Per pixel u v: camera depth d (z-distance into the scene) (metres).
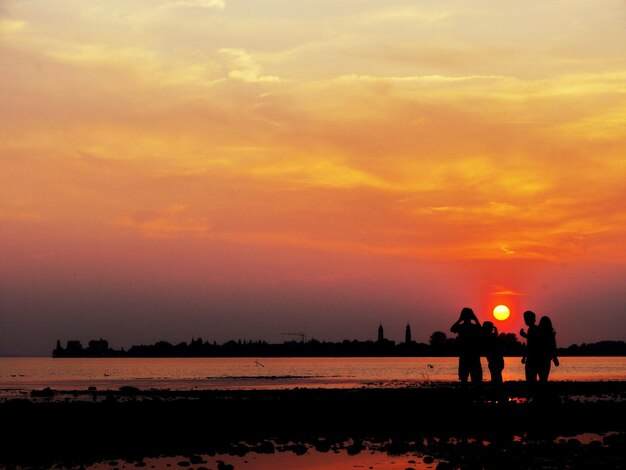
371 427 24.42
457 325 31.78
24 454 18.73
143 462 17.69
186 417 26.61
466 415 26.92
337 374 104.06
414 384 62.69
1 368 159.88
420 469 16.86
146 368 164.00
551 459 17.44
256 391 45.34
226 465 17.16
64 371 131.62
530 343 29.08
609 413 27.19
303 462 17.97
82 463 17.59
